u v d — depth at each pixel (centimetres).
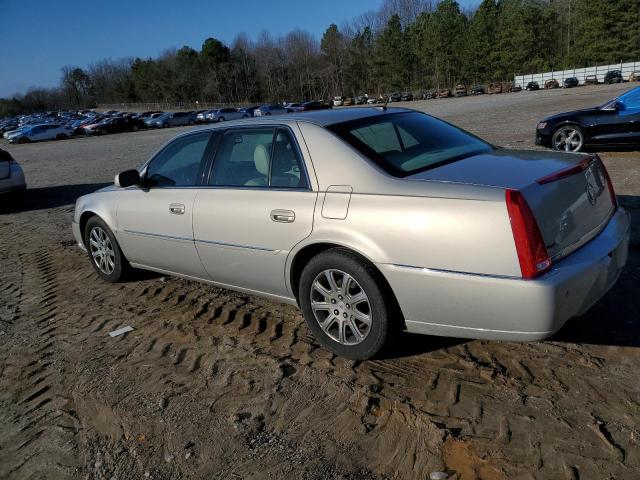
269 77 10912
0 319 481
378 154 339
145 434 296
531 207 276
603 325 360
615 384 296
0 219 994
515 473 241
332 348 351
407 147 355
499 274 277
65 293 535
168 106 11444
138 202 475
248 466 263
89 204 537
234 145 407
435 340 361
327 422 290
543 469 241
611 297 398
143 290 516
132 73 13550
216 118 5434
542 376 309
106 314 468
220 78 10938
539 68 8356
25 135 4444
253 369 351
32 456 288
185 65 11575
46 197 1222
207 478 258
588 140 1048
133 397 333
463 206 286
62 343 420
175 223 438
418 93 8169
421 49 9588
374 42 10444
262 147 383
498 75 8750
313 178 347
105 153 2495
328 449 269
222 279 424
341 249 331
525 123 1934
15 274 620
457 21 9175
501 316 282
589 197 317
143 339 412
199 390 333
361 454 263
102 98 14925
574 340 344
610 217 340
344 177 335
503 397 294
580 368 313
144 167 487
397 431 276
